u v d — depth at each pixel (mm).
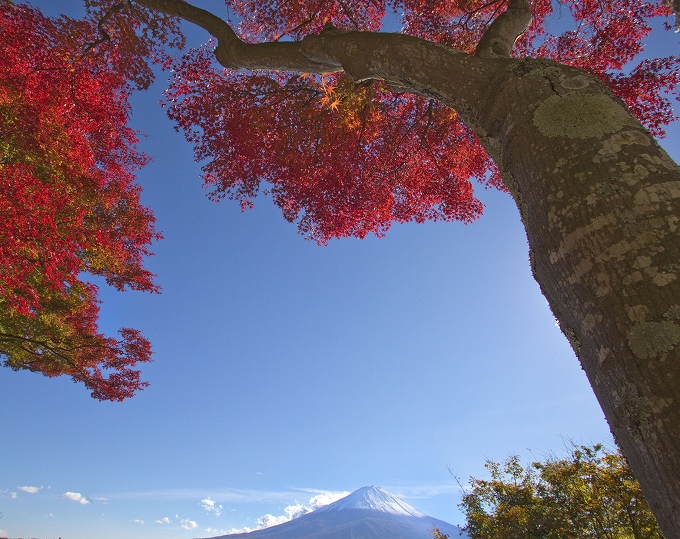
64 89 7117
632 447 1011
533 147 1574
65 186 7750
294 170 8266
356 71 3000
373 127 8258
